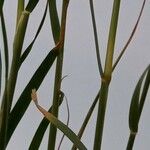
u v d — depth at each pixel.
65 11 0.43
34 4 0.41
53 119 0.40
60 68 0.44
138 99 0.44
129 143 0.46
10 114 0.43
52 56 0.43
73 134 0.40
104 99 0.43
